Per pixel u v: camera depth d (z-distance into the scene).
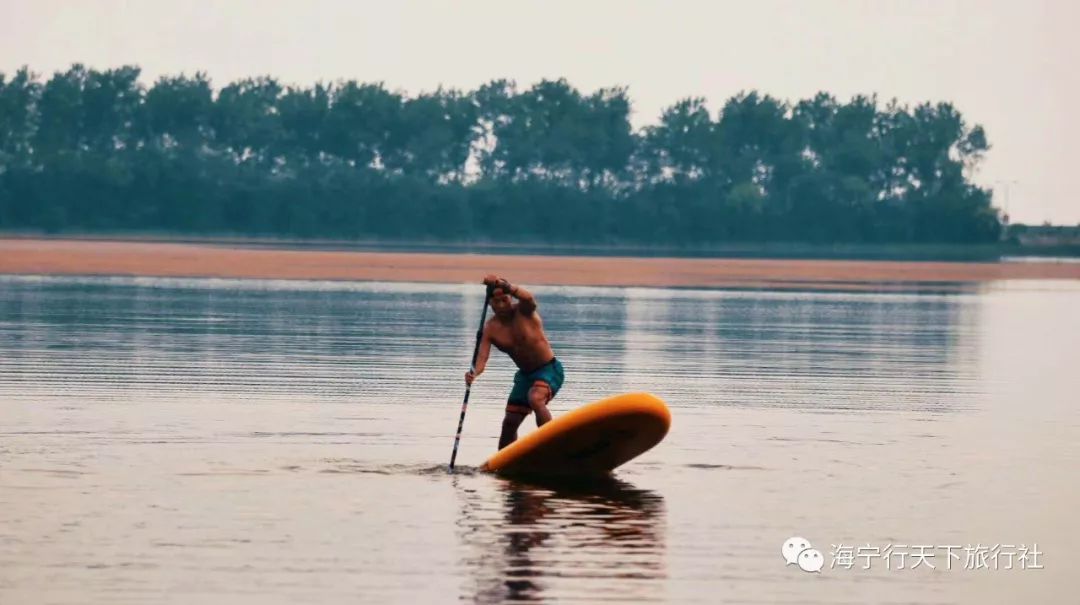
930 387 46.91
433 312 79.56
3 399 39.09
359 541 22.83
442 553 22.16
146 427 34.28
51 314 72.38
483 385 45.25
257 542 22.66
